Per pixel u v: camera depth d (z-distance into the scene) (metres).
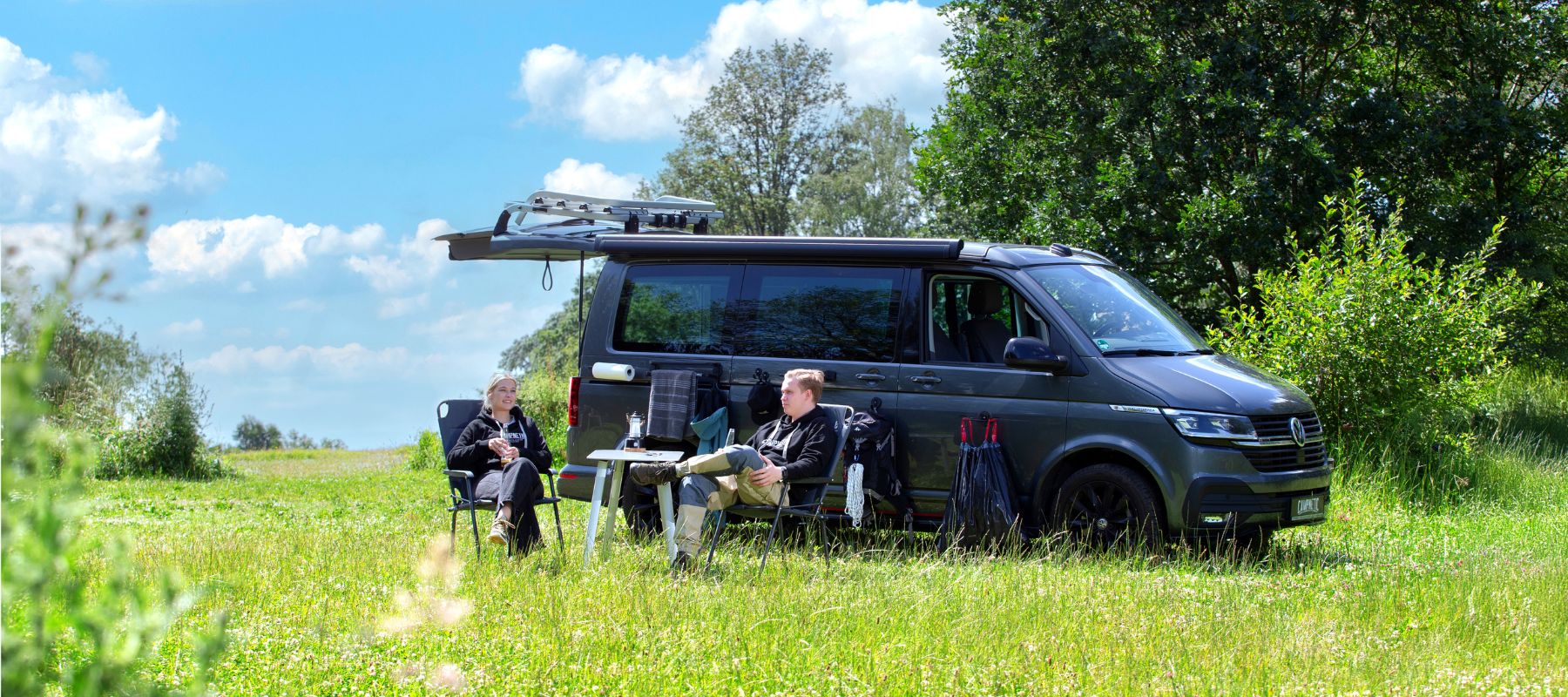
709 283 8.20
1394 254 11.32
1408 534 8.32
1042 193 21.33
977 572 5.89
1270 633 4.54
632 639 4.19
